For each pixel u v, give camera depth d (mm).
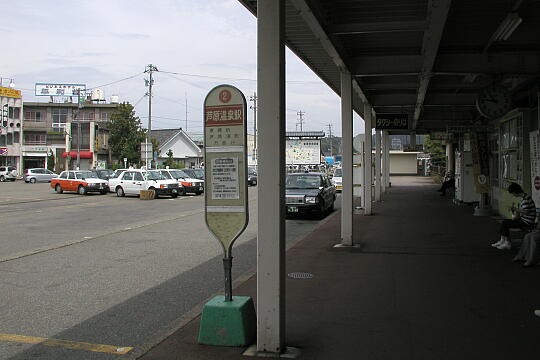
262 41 4797
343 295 6832
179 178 32250
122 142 56562
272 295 4734
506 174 14906
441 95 16359
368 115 16906
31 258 10180
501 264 8734
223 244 5074
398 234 12617
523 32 8898
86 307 6684
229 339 4918
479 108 10562
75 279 8312
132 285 7895
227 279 5090
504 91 10445
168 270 9000
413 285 7344
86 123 65188
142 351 4844
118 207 22656
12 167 57875
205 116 5105
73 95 73562
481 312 5977
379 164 23328
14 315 6328
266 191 4793
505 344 4910
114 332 5652
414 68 10484
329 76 12906
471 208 19391
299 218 17844
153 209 21641
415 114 18406
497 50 10078
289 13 7781
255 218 17578
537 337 5098
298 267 8742
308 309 6180
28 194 32281
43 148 65375
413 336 5168
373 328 5434
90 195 31484
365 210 17469
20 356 4938
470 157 20781
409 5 7395
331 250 10430
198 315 6062
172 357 4668
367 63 10703
